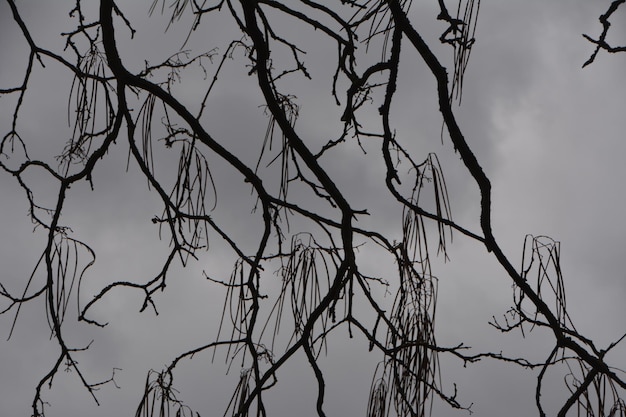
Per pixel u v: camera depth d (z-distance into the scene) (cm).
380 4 230
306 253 268
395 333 251
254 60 296
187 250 292
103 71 309
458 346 258
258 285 280
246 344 272
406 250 255
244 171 286
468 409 247
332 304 266
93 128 307
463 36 210
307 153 281
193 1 301
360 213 277
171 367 263
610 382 255
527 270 259
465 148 261
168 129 288
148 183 290
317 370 263
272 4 302
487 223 258
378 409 246
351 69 305
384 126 296
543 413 260
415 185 260
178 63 313
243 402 266
